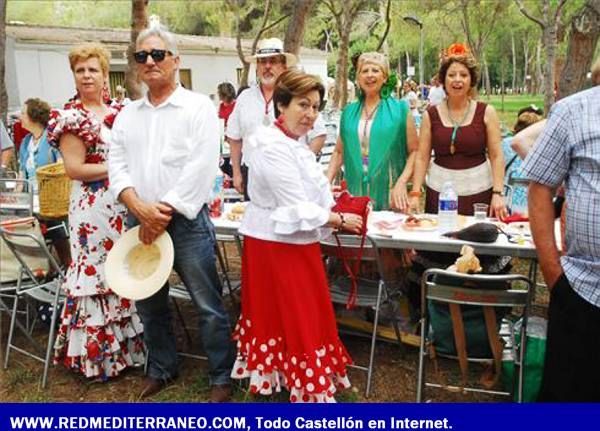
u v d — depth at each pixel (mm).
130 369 3656
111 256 3121
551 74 8203
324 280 2963
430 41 34500
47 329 4305
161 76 2949
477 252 3250
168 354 3438
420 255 3994
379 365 3688
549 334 2312
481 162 3941
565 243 2281
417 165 4062
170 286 3746
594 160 2074
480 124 3883
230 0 13828
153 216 2938
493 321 2961
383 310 3938
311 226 2756
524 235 3410
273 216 2797
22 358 3861
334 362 3020
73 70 3398
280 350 2971
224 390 3264
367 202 3148
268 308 2955
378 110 4184
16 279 4027
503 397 3305
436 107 4031
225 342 3260
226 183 5750
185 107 2986
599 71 2412
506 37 41781
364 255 3312
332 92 20422
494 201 3850
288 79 2758
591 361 2205
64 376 3623
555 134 2180
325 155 7656
